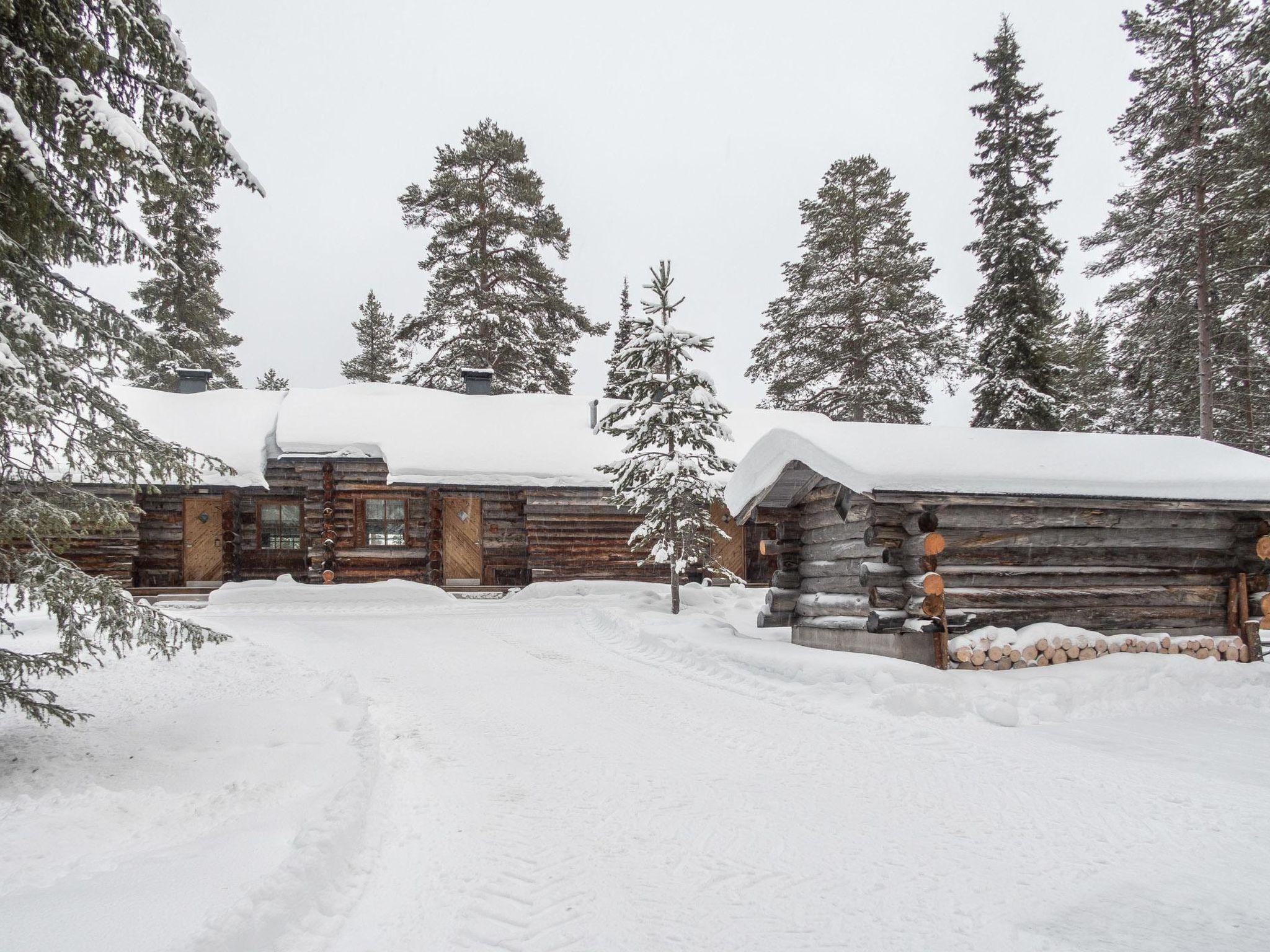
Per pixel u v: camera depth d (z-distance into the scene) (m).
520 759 5.89
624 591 18.39
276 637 12.23
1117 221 21.42
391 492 19.55
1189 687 7.97
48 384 5.35
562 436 21.34
